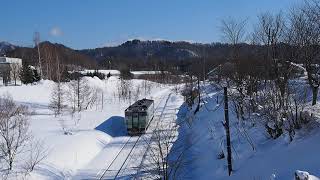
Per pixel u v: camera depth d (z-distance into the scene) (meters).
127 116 47.00
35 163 30.30
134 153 38.66
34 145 35.53
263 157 27.58
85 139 40.59
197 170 33.50
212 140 39.09
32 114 53.69
